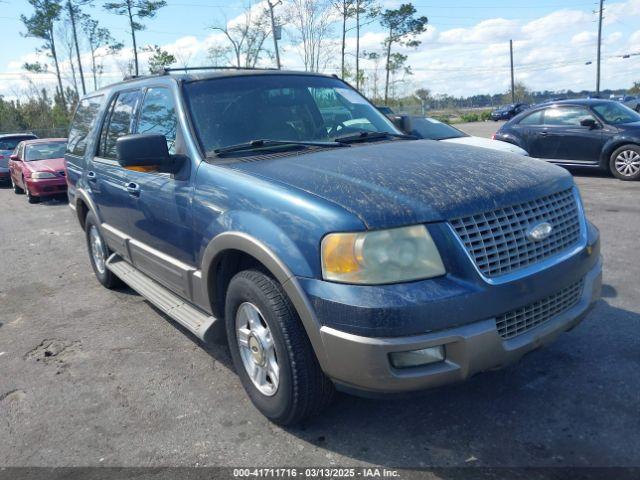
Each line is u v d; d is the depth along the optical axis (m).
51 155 13.89
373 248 2.53
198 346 4.39
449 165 3.10
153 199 3.92
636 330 4.09
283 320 2.86
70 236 8.92
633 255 5.86
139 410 3.48
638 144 10.36
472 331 2.55
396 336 2.48
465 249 2.58
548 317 2.91
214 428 3.24
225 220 3.15
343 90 4.63
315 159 3.28
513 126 12.21
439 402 3.34
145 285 4.60
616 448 2.83
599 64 49.00
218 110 3.84
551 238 2.92
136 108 4.49
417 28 40.91
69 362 4.23
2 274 6.88
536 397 3.33
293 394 2.92
